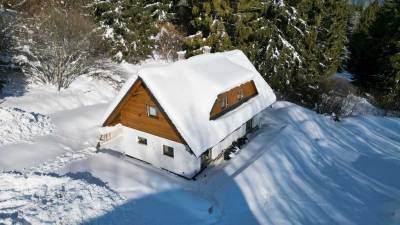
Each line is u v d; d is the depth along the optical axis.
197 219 14.24
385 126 30.58
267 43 35.72
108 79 29.45
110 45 32.62
